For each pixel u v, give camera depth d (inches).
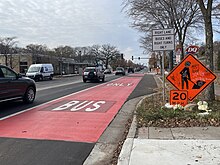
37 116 365.1
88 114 382.6
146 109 371.6
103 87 885.8
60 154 214.8
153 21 1027.9
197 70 356.5
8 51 1959.9
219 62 2151.8
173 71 360.5
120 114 384.8
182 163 183.3
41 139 253.9
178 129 269.6
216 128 269.3
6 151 220.4
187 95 353.7
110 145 240.4
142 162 187.5
